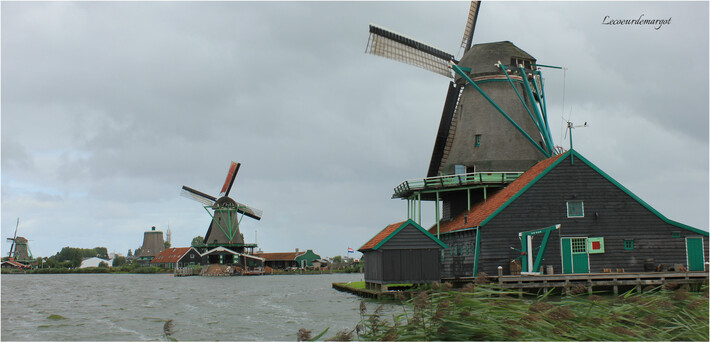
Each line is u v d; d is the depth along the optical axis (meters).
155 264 155.12
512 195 38.56
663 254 38.09
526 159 47.25
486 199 44.31
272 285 70.75
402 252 36.69
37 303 43.66
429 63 52.62
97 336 24.48
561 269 37.59
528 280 31.72
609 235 38.16
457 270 42.06
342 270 145.00
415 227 37.06
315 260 144.00
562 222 38.12
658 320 14.30
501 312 12.34
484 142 48.16
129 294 54.38
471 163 48.06
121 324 28.42
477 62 49.91
